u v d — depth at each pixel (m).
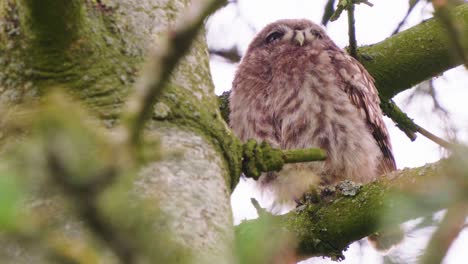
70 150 2.61
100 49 5.09
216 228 4.52
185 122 5.05
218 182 4.87
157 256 2.81
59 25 4.81
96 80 5.00
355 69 10.70
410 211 3.42
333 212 7.51
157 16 5.44
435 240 3.24
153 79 3.21
